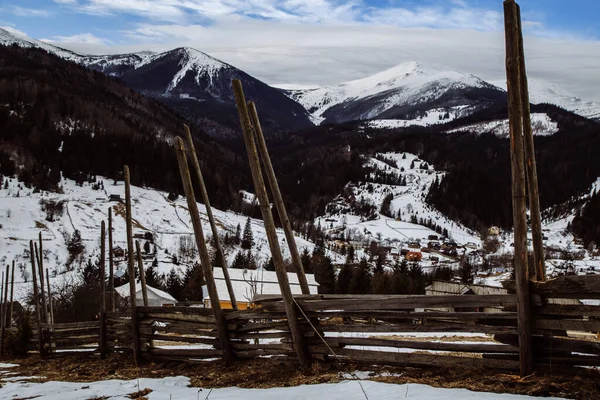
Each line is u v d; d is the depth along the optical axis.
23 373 13.58
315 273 85.44
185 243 158.00
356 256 165.00
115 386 10.29
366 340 9.71
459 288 46.47
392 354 9.43
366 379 8.84
